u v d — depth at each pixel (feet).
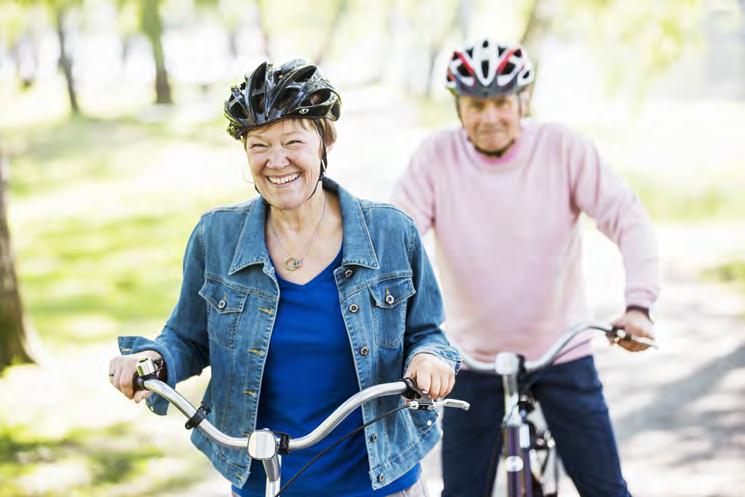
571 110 93.04
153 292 41.42
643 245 13.96
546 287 14.24
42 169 88.12
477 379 14.40
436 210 14.49
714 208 52.13
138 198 70.38
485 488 14.67
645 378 26.86
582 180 14.20
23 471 21.27
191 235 10.36
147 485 20.52
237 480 10.11
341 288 9.86
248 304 9.95
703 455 21.35
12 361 29.25
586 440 14.25
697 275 38.42
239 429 10.05
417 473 10.61
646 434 22.77
